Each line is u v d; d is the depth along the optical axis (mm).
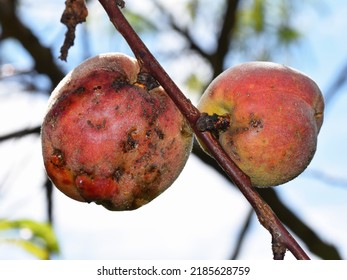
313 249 696
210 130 438
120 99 439
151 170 445
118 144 436
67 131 437
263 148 452
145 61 434
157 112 443
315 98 465
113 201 447
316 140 464
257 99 455
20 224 544
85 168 438
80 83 445
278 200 688
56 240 548
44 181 636
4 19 692
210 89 469
